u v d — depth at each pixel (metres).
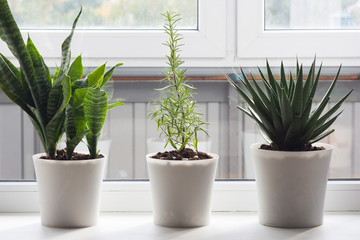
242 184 1.20
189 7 1.26
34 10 1.27
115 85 1.33
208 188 1.03
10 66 1.05
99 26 1.28
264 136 1.11
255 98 1.02
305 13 1.28
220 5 1.22
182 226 1.04
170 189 1.02
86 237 0.98
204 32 1.23
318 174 1.02
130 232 1.01
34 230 1.02
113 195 1.20
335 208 1.20
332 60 1.24
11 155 1.37
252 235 0.99
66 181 1.00
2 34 0.98
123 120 1.37
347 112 1.34
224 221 1.10
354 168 1.37
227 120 1.33
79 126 1.01
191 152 1.07
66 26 1.27
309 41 1.23
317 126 1.03
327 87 1.31
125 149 1.39
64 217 1.02
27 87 1.03
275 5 1.27
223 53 1.24
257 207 1.20
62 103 0.96
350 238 0.97
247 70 1.27
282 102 0.97
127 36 1.23
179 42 1.23
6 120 1.36
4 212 1.18
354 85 1.32
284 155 1.00
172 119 1.05
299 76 0.97
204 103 1.32
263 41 1.24
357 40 1.23
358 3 1.28
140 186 1.20
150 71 1.30
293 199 1.02
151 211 1.20
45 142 1.04
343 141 1.36
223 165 1.35
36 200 1.19
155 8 1.28
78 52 1.23
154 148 1.37
